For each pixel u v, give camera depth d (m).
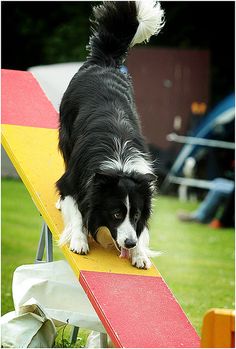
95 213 6.31
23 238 12.80
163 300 6.12
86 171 6.45
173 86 20.67
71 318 6.44
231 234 14.73
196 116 20.00
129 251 6.52
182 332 5.80
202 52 20.66
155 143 20.52
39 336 6.48
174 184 19.27
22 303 6.54
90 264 6.29
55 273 6.62
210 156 18.45
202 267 11.74
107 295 5.95
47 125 7.95
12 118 7.89
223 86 21.09
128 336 5.58
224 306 9.34
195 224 15.60
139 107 20.61
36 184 6.95
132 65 20.61
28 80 8.70
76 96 7.08
